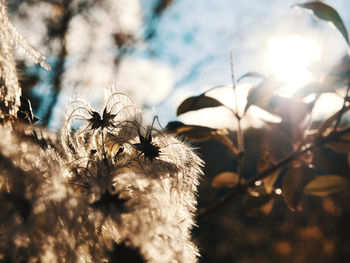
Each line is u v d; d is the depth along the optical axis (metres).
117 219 0.27
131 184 0.29
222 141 0.35
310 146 0.33
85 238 0.26
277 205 1.09
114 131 0.32
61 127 0.31
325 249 1.19
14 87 0.29
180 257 0.27
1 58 0.29
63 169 0.29
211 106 0.35
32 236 0.25
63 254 0.26
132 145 0.31
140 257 0.26
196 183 0.33
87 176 0.29
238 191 0.34
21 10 0.99
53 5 1.12
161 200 0.29
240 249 1.15
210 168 0.92
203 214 0.33
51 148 0.29
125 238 0.27
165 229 0.27
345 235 1.20
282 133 0.35
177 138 0.34
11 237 0.25
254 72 0.35
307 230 1.19
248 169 0.91
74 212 0.26
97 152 0.31
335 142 0.32
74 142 0.31
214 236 1.12
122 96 0.33
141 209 0.28
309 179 0.34
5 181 0.26
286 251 1.19
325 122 0.33
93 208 0.27
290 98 0.34
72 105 0.32
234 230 1.13
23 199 0.25
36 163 0.27
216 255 1.10
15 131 0.29
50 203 0.26
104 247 0.27
